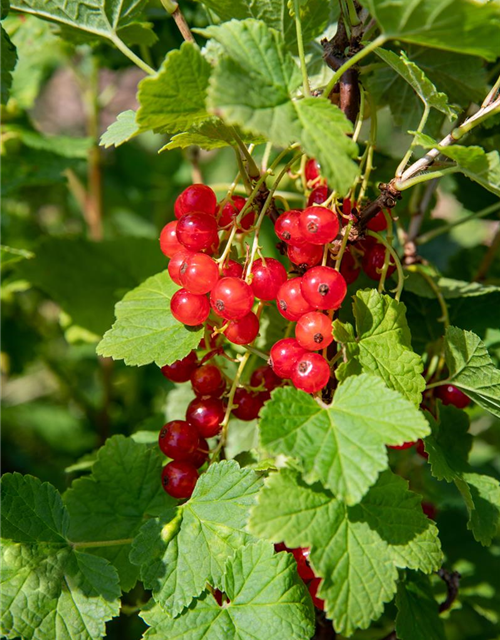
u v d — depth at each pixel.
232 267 0.28
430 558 0.26
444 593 0.37
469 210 0.40
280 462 0.31
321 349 0.28
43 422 0.62
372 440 0.24
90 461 0.36
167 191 0.60
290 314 0.27
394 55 0.27
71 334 0.47
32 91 0.48
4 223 0.57
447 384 0.31
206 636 0.26
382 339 0.27
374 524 0.26
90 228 0.59
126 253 0.48
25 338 0.56
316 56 0.33
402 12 0.24
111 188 0.61
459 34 0.24
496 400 0.29
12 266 0.46
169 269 0.28
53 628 0.27
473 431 0.56
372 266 0.30
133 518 0.30
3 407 0.63
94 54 0.45
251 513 0.25
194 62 0.25
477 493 0.29
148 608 0.27
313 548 0.25
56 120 0.78
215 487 0.28
